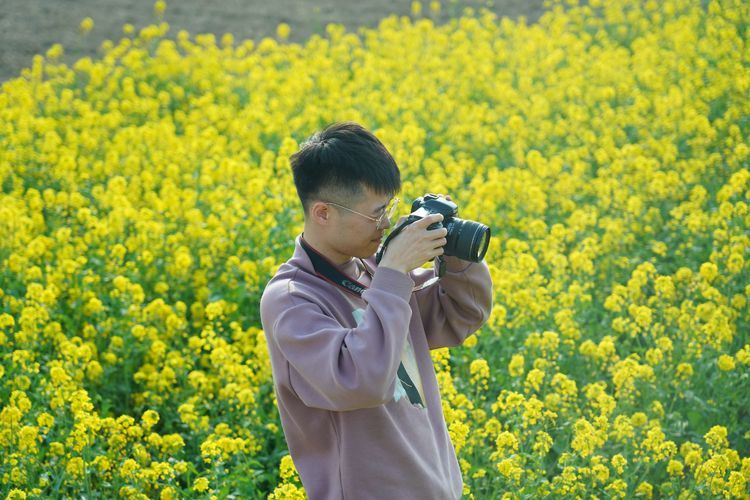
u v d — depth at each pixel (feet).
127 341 25.84
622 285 29.50
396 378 11.95
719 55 45.57
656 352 23.22
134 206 35.04
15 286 28.53
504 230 32.86
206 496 19.26
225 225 31.48
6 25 59.82
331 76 49.47
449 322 13.34
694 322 24.80
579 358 25.36
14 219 30.09
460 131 40.47
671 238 31.19
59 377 22.02
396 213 32.60
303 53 53.16
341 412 11.59
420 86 47.14
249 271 28.25
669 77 44.93
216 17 63.21
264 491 21.88
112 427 21.01
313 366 11.03
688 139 39.09
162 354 24.86
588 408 24.11
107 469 20.84
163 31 54.75
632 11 55.72
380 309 10.96
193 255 31.48
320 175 11.47
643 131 39.63
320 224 11.77
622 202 32.68
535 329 26.35
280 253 30.35
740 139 36.11
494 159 38.34
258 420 22.75
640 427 21.88
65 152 37.91
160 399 24.00
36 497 19.12
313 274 12.00
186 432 23.84
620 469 19.53
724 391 23.20
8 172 36.35
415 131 38.01
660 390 23.25
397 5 65.10
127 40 52.65
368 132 11.80
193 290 29.55
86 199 33.88
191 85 49.93
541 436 20.08
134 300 26.94
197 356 25.34
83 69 49.32
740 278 27.78
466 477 20.12
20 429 20.47
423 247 11.31
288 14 63.93
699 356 23.98
